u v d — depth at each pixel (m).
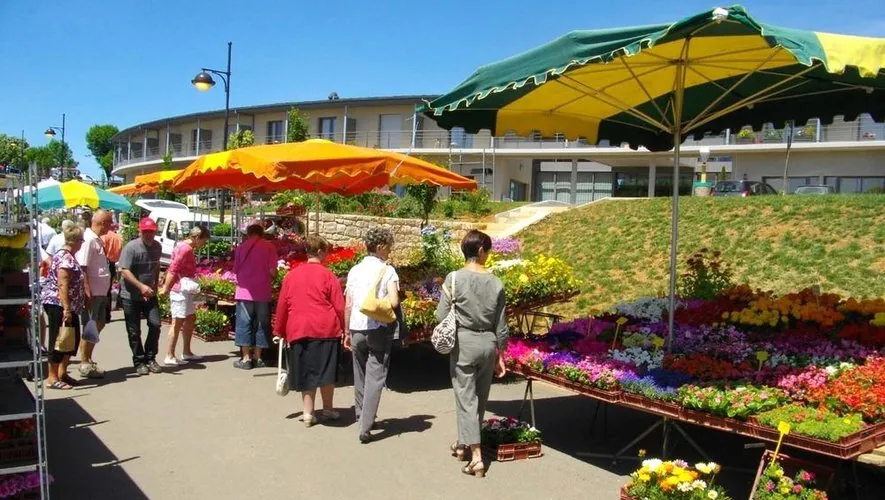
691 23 4.36
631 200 21.27
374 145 42.31
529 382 6.39
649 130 8.52
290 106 43.59
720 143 35.09
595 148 37.28
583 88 6.54
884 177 32.53
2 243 4.41
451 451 6.02
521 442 5.97
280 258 12.16
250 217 21.92
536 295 9.86
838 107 7.27
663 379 5.39
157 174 12.92
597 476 5.54
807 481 4.44
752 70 6.11
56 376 7.89
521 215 24.67
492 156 39.66
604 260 16.66
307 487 5.14
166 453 5.79
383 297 6.17
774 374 5.42
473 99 5.61
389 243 6.40
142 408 7.11
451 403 7.67
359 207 26.11
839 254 13.59
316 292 6.54
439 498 5.01
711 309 8.33
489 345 5.46
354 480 5.30
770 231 15.70
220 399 7.52
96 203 16.31
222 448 5.95
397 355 10.40
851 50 4.18
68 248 7.43
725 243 15.75
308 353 6.51
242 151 8.78
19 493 4.24
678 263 15.31
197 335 11.30
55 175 20.84
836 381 5.11
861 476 5.39
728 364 5.59
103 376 8.47
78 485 5.05
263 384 8.24
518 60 5.32
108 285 8.63
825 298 8.05
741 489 5.30
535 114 7.52
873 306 7.57
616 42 4.70
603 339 7.12
